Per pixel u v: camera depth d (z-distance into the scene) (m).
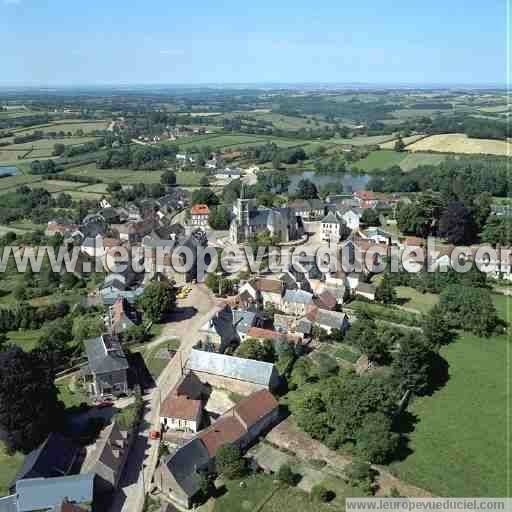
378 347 135.12
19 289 177.88
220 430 103.50
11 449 104.31
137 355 142.38
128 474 99.19
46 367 113.19
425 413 118.75
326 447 105.69
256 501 91.56
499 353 144.88
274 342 139.62
